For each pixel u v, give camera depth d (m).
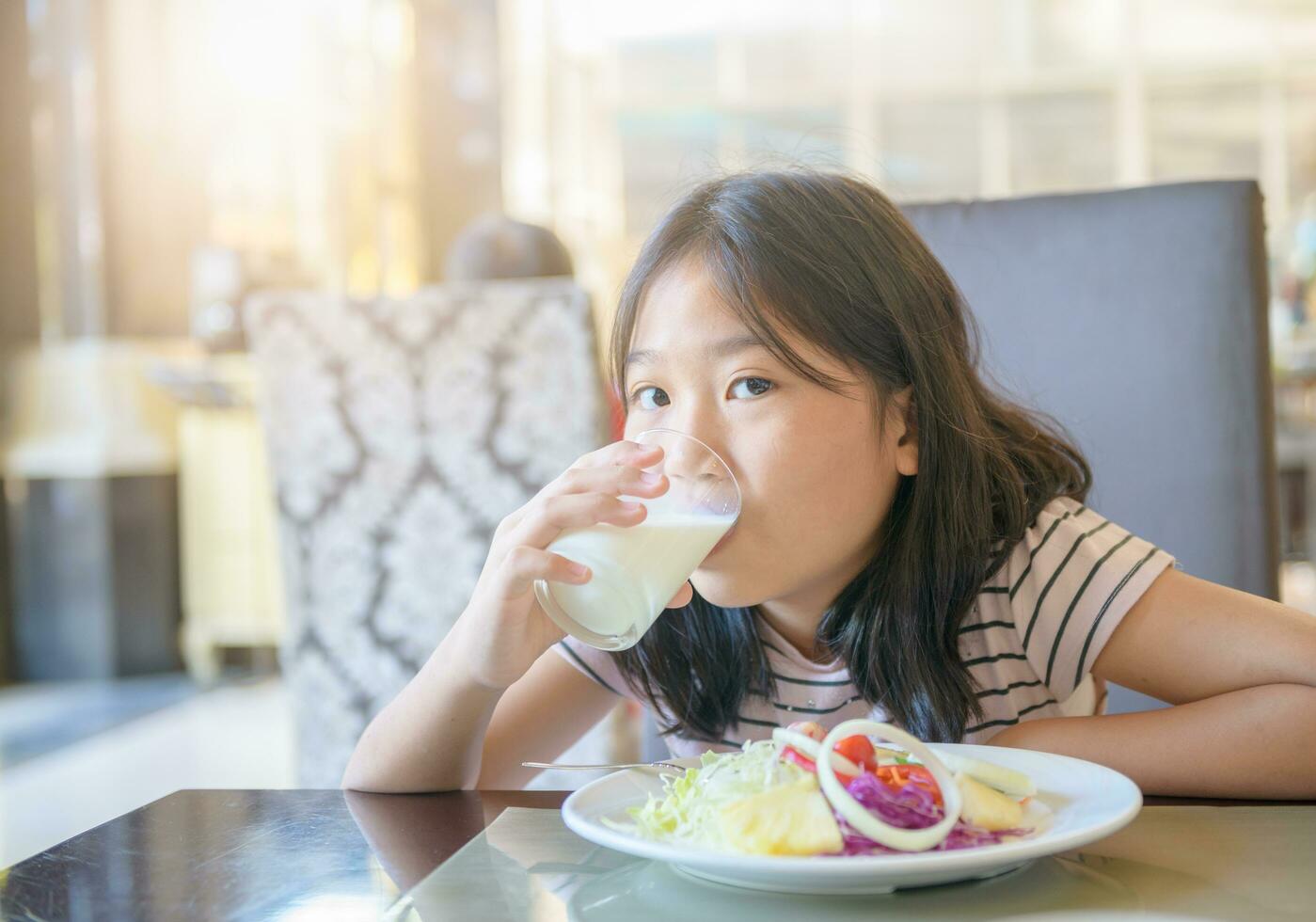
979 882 0.58
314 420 1.87
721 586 0.82
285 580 1.92
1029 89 6.62
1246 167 6.48
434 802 0.77
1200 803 0.73
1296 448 5.30
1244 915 0.52
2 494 4.36
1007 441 1.02
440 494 1.85
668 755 1.19
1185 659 0.85
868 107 6.73
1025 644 0.93
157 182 4.66
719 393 0.82
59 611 4.38
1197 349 1.22
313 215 5.02
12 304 4.39
